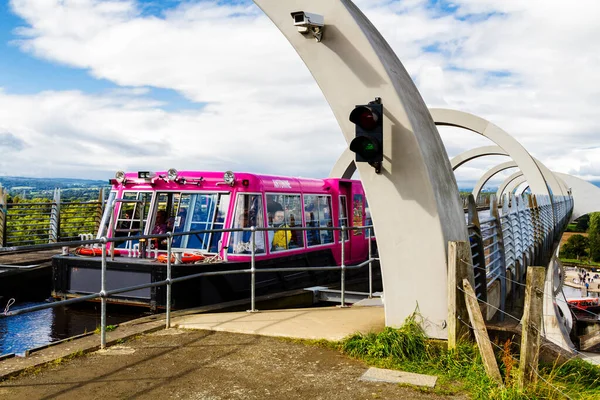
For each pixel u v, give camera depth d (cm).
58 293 1174
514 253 1469
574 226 18050
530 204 2211
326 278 1493
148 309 1135
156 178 1243
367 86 689
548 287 2734
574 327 3048
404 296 705
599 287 10069
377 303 1014
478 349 612
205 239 1178
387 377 564
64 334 979
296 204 1396
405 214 696
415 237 693
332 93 706
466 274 649
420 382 550
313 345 679
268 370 586
